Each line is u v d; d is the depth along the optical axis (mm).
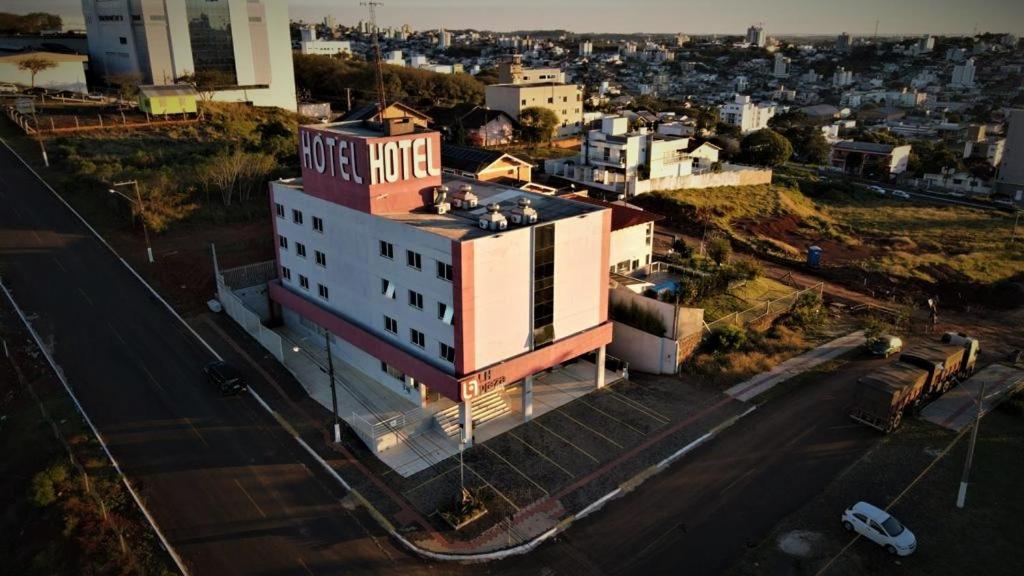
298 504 35219
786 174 123688
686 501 35625
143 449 39469
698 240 80562
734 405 44969
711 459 39188
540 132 128625
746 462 38875
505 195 48438
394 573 30906
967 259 79000
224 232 70125
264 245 66562
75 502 34594
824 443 40688
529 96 140625
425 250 38688
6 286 58188
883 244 86000
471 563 31500
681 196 94375
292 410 43531
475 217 42969
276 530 33406
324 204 46250
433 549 32188
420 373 40625
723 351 51469
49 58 119562
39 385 45375
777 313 57812
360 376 47844
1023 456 39281
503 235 37812
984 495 35875
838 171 150000
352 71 171875
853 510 33094
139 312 55375
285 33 138750
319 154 45219
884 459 39031
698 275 63219
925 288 69125
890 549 31703
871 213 104438
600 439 41062
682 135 113375
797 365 50438
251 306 56312
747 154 126688
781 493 36188
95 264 62812
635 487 36750
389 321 43406
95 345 50469
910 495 35906
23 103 105188
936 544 32438
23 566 31938
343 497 35781
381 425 40562
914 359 45344
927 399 45312
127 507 34875
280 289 53438
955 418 43406
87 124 101375
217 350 50531
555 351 42469
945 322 60594
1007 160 134625
